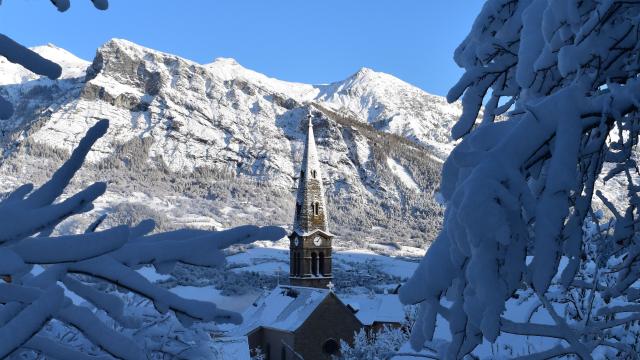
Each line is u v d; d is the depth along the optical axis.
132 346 2.14
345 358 22.75
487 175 2.55
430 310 2.87
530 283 2.60
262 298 50.31
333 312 45.06
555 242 2.52
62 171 1.93
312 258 52.41
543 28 3.31
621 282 4.06
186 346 4.19
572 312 6.88
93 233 1.90
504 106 4.24
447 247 2.86
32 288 2.03
